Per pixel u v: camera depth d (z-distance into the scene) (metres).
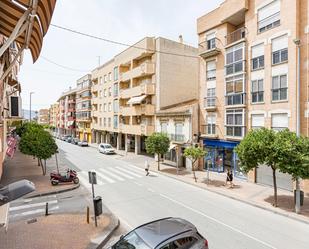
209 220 11.36
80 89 62.47
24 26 4.23
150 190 16.69
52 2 4.09
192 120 24.22
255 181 18.73
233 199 14.80
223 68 22.19
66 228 10.15
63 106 83.81
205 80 24.17
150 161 29.47
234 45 20.86
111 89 43.16
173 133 26.80
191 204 13.70
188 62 32.22
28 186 4.35
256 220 11.42
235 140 20.70
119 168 25.14
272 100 17.80
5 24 5.18
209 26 23.59
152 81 31.22
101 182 19.05
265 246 8.92
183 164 25.64
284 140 12.36
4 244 8.77
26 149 19.31
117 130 40.47
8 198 4.08
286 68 16.83
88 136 59.31
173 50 30.98
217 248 8.74
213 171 23.19
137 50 33.22
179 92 31.44
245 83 19.92
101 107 48.41
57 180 17.58
